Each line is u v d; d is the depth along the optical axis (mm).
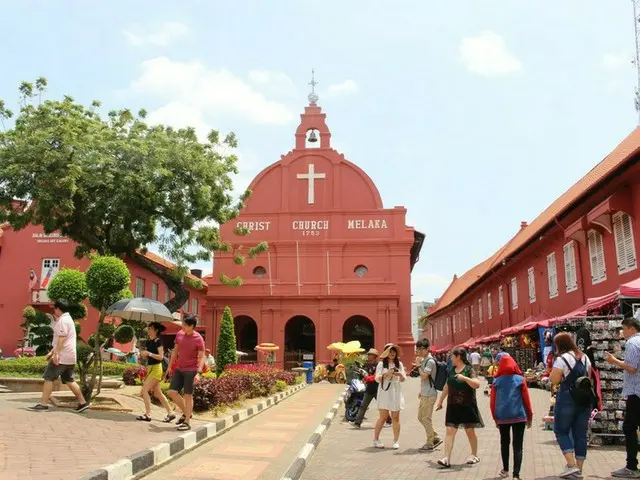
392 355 10062
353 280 33406
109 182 19469
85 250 22766
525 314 26562
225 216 23266
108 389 14828
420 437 11117
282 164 36344
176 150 21094
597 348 9727
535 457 8758
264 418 12898
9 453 6844
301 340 37125
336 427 12523
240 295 33500
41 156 18719
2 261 27344
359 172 36031
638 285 11773
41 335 23203
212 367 19266
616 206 15172
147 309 12086
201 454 8383
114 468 6258
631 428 7395
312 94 37938
